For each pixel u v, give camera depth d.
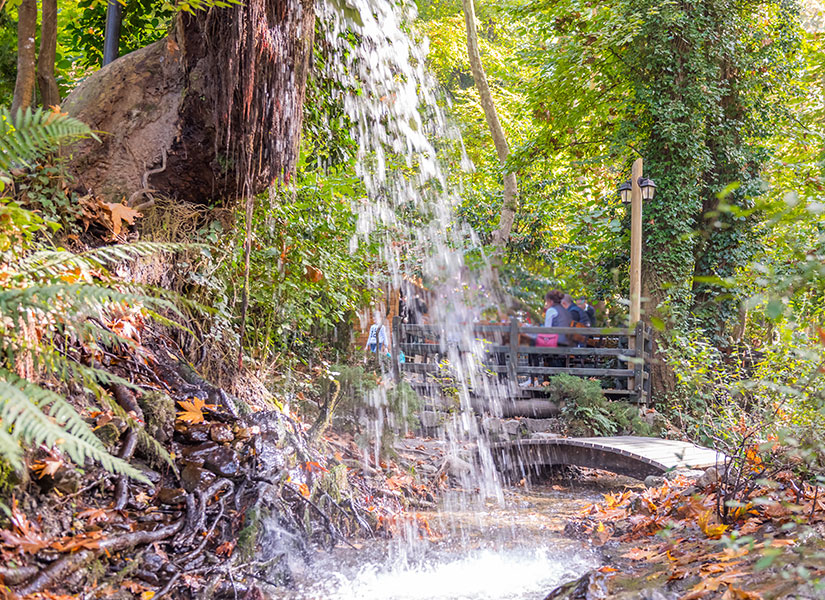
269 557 3.15
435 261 10.26
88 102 4.21
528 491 6.67
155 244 2.91
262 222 5.11
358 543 3.91
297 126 4.56
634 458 6.64
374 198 8.89
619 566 3.17
